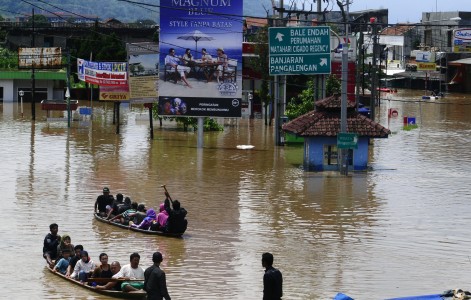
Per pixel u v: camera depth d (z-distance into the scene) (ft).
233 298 88.69
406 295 90.53
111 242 112.57
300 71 196.13
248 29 437.99
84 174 170.50
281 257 106.83
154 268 76.23
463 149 224.74
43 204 137.80
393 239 118.11
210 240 115.24
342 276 98.22
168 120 296.51
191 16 212.64
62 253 96.78
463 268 102.94
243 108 330.34
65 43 487.61
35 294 88.17
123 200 134.21
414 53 542.57
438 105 393.91
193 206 139.95
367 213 136.26
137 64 237.66
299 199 148.05
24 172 171.01
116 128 267.39
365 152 184.75
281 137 232.94
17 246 109.81
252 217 131.64
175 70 215.31
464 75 499.92
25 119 295.07
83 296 87.30
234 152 213.87
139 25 532.73
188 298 88.33
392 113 324.19
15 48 495.00
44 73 387.34
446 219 132.16
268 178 171.63
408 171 183.62
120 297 86.28
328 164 184.75
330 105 187.01
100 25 514.68
